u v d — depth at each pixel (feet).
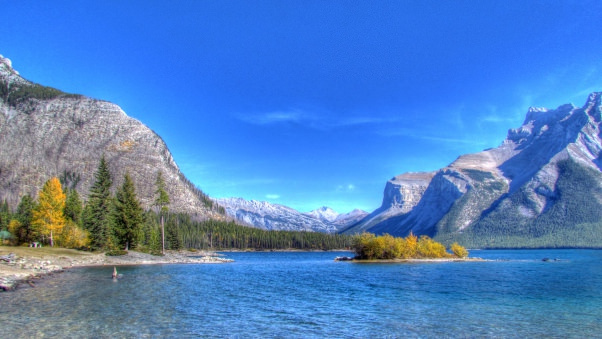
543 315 116.88
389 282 210.18
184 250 536.83
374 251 435.53
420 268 326.24
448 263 410.72
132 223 347.77
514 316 115.03
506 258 582.76
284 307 126.52
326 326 99.50
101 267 257.14
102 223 319.06
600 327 100.78
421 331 95.04
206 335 86.89
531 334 92.94
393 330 95.91
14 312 104.32
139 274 217.97
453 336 90.43
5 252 231.71
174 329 91.25
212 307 121.39
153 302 125.90
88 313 105.40
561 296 158.61
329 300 143.64
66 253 285.02
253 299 142.10
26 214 362.12
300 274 258.37
